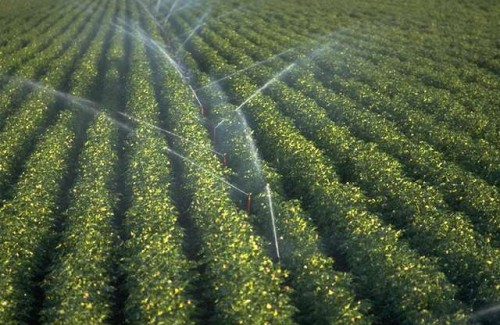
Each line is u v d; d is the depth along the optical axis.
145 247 16.78
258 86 34.28
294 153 23.25
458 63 38.22
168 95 31.86
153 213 18.75
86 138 27.30
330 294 15.01
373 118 27.16
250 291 14.75
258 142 26.33
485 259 16.05
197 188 20.86
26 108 29.78
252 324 13.79
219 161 23.34
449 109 28.38
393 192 20.23
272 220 19.06
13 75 36.53
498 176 21.83
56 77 36.31
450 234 17.47
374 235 17.48
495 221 18.42
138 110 29.56
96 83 37.47
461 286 15.93
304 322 15.20
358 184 21.92
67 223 19.06
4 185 22.69
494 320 14.46
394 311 15.16
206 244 17.41
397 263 15.98
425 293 14.95
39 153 23.70
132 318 14.77
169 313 14.20
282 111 29.81
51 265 17.33
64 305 14.47
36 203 19.61
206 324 15.36
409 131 26.47
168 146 26.06
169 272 15.67
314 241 17.59
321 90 31.81
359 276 16.50
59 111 31.92
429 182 21.66
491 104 29.91
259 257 16.39
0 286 15.31
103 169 22.66
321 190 20.44
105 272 16.52
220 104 30.31
